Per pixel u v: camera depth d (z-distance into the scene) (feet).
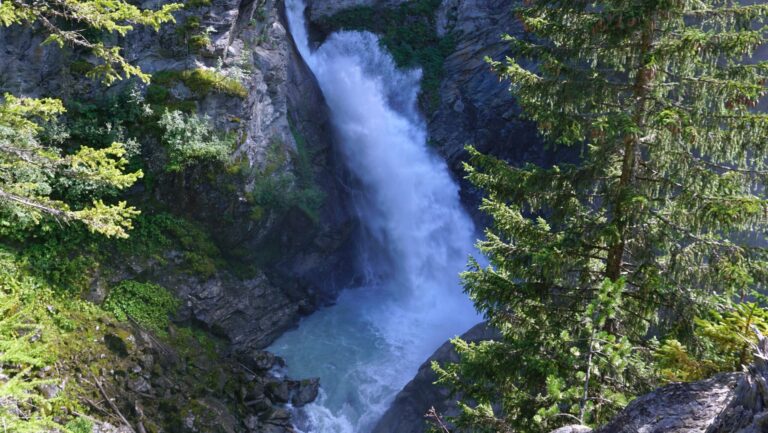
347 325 72.28
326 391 59.47
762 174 24.49
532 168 28.63
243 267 64.85
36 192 47.24
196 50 59.47
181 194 59.16
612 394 24.68
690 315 25.54
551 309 29.12
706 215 24.61
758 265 25.20
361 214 83.82
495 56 89.81
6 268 46.57
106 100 56.49
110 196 56.18
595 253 30.07
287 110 73.36
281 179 66.08
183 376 51.11
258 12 67.41
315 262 75.41
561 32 26.45
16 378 19.81
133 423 44.93
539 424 26.27
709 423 15.11
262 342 64.69
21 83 53.52
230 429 48.83
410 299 82.53
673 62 25.16
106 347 47.73
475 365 28.73
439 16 96.73
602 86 26.25
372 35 94.22
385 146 88.79
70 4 27.32
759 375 13.94
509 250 29.30
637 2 24.56
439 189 90.12
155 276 56.03
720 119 24.30
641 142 27.04
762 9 23.70
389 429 54.44
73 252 51.55
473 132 90.07
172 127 56.13
